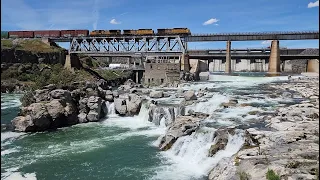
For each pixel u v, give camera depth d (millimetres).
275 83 77938
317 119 33500
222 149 29500
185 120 38031
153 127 45594
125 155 33094
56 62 107312
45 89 50156
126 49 101250
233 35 106500
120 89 75438
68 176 28141
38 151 35000
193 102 49125
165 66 86562
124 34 101688
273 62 104625
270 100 49688
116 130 44188
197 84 77688
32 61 102062
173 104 50031
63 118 47000
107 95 56844
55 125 45812
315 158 21734
